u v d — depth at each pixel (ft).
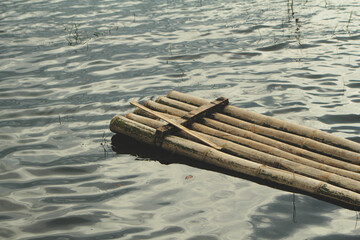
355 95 23.80
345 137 19.58
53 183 17.07
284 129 19.76
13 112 23.43
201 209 15.19
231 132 19.61
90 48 32.86
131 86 26.30
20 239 14.02
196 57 30.55
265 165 17.08
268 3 43.60
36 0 48.44
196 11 41.78
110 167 18.06
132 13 41.88
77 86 26.53
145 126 19.77
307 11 39.93
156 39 34.37
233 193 16.02
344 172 16.44
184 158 18.57
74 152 19.31
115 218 14.90
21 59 31.12
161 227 14.35
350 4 41.27
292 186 16.07
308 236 13.64
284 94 24.49
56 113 23.24
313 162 17.10
